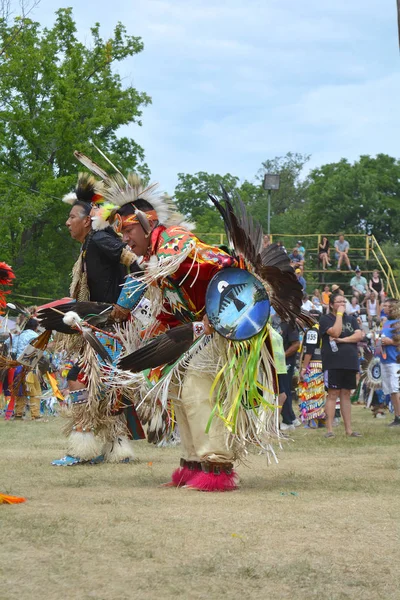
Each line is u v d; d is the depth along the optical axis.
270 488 5.80
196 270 5.61
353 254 42.41
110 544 3.88
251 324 5.57
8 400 14.85
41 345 6.51
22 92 35.16
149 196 5.91
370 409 18.11
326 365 11.05
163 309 5.96
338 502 5.14
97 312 6.42
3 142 34.00
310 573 3.42
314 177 74.88
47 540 3.94
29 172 34.69
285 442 9.71
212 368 5.70
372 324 28.09
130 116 37.00
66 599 3.04
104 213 6.91
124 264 7.03
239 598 3.09
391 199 69.06
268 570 3.45
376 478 6.28
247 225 5.71
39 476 6.48
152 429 6.09
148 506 4.98
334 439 10.34
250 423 5.73
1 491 5.58
